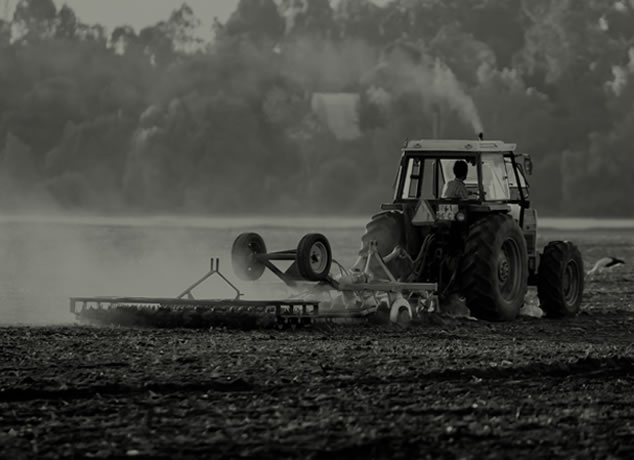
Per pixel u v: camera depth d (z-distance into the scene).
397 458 19.73
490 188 42.44
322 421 21.95
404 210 41.28
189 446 20.22
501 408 23.47
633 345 33.81
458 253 41.28
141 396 24.27
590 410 23.41
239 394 24.48
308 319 35.44
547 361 29.14
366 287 36.69
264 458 19.58
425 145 42.88
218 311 35.59
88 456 19.58
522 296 41.66
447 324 38.22
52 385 25.00
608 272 77.81
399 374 26.86
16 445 20.22
